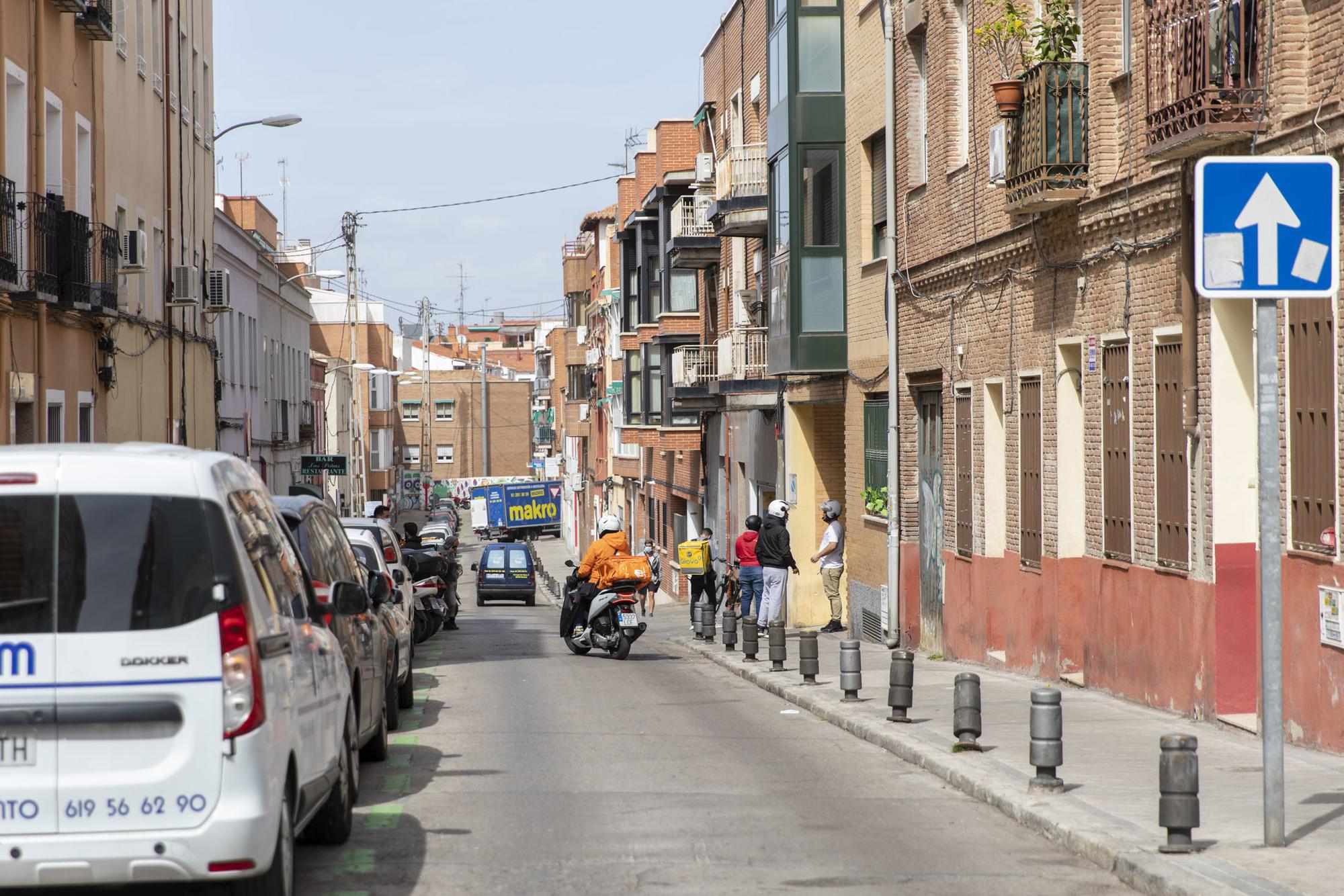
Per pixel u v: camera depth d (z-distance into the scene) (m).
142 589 7.41
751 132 40.72
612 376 77.00
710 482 50.59
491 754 14.70
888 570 26.73
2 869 7.24
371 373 110.75
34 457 7.51
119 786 7.30
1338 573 12.26
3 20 21.72
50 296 23.16
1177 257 15.24
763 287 38.59
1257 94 13.33
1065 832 10.15
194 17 38.09
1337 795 10.86
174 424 34.03
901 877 9.34
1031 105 18.44
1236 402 14.55
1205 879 8.45
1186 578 15.29
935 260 24.16
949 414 23.97
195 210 37.75
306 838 10.27
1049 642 19.53
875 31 27.75
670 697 20.17
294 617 8.64
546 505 109.06
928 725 15.75
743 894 8.89
